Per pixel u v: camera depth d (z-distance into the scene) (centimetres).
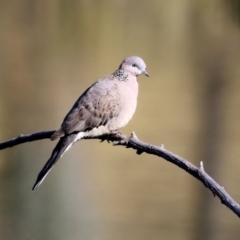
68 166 1540
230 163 1584
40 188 1423
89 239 1270
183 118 1753
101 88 746
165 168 1555
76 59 1975
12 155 1544
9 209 1359
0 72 2011
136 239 1270
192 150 1612
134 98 777
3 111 1852
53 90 1947
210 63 1934
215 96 1862
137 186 1478
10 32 1977
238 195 1454
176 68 1939
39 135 664
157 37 1919
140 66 797
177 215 1371
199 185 1469
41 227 1306
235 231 1307
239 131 1700
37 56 2008
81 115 709
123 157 1603
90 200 1405
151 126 1725
